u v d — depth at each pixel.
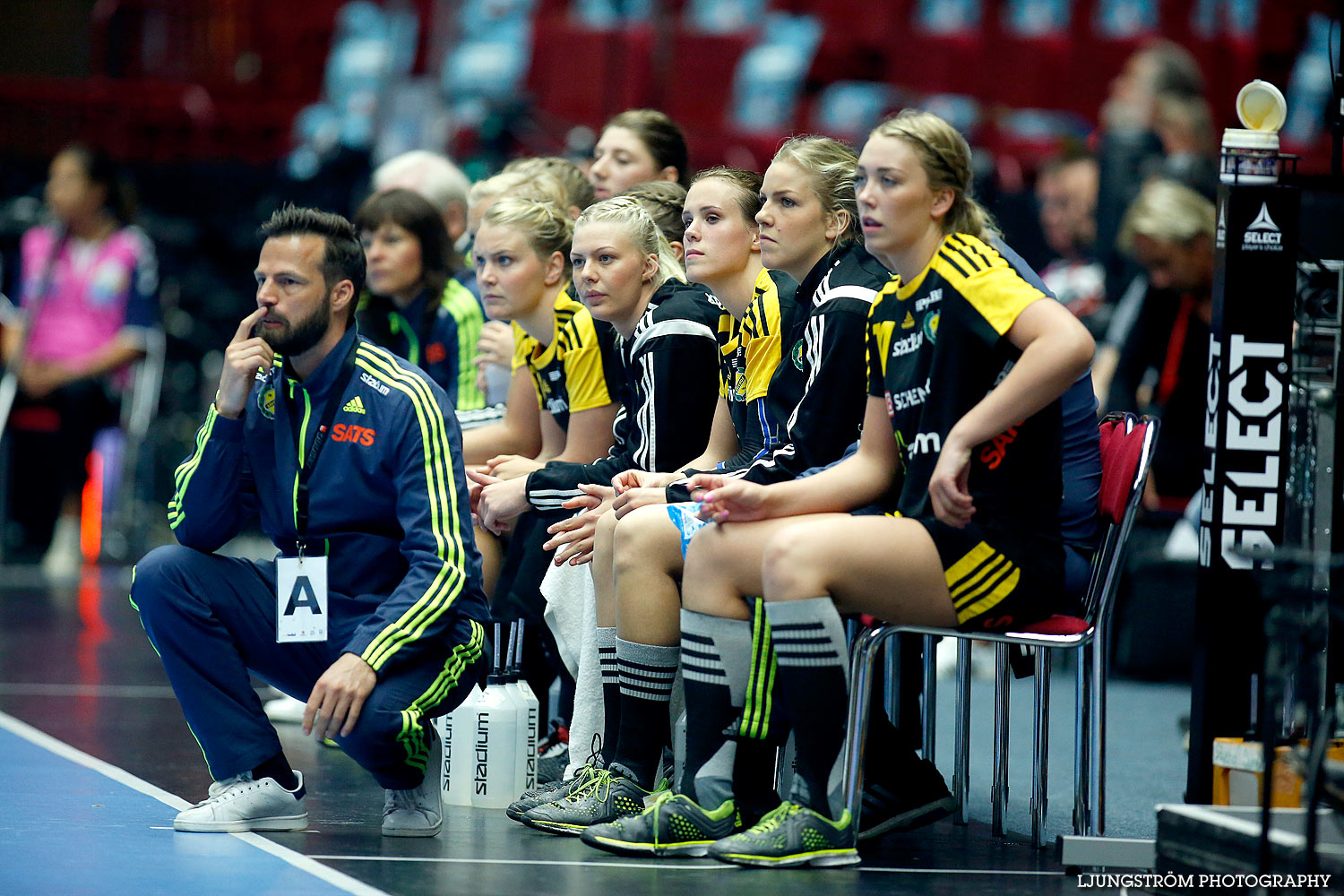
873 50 36.09
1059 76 36.25
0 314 29.31
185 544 10.95
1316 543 11.43
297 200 31.11
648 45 34.72
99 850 9.98
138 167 31.95
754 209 11.48
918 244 9.80
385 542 11.01
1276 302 10.29
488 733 12.26
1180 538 21.19
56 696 17.08
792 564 9.46
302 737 15.64
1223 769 10.38
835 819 9.88
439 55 34.69
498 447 14.44
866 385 10.59
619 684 10.89
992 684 20.61
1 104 32.94
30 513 30.03
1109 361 21.75
